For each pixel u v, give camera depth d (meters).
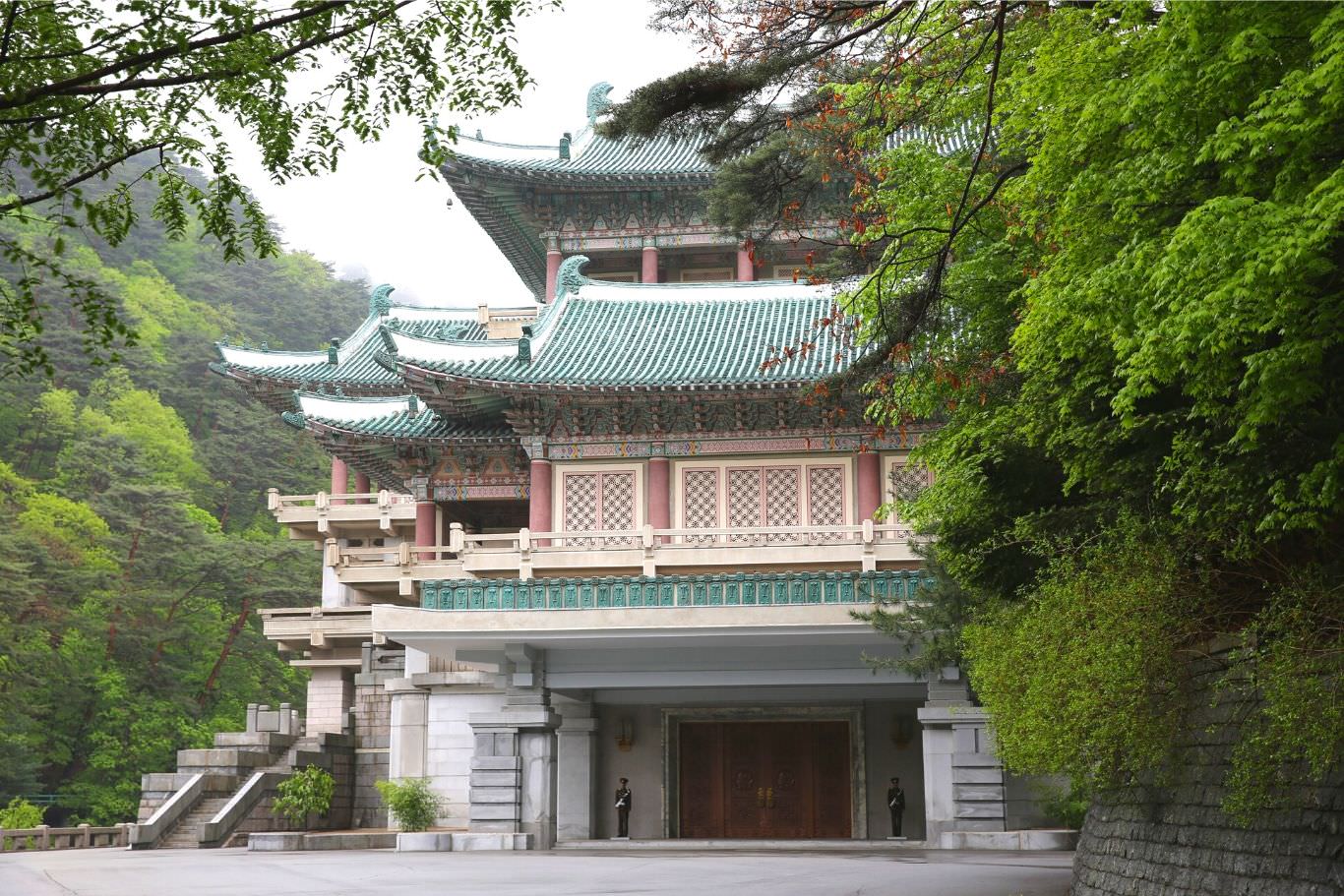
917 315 19.28
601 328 49.81
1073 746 15.71
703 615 36.44
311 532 57.16
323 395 51.91
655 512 45.72
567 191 58.97
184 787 46.19
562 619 36.84
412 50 12.61
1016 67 17.00
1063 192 14.34
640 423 46.28
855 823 42.16
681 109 16.77
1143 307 11.62
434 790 43.72
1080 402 17.11
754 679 37.91
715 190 19.80
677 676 38.31
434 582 37.69
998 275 20.89
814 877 26.08
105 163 12.38
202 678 86.25
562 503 46.41
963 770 35.94
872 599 35.59
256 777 46.53
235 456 111.31
